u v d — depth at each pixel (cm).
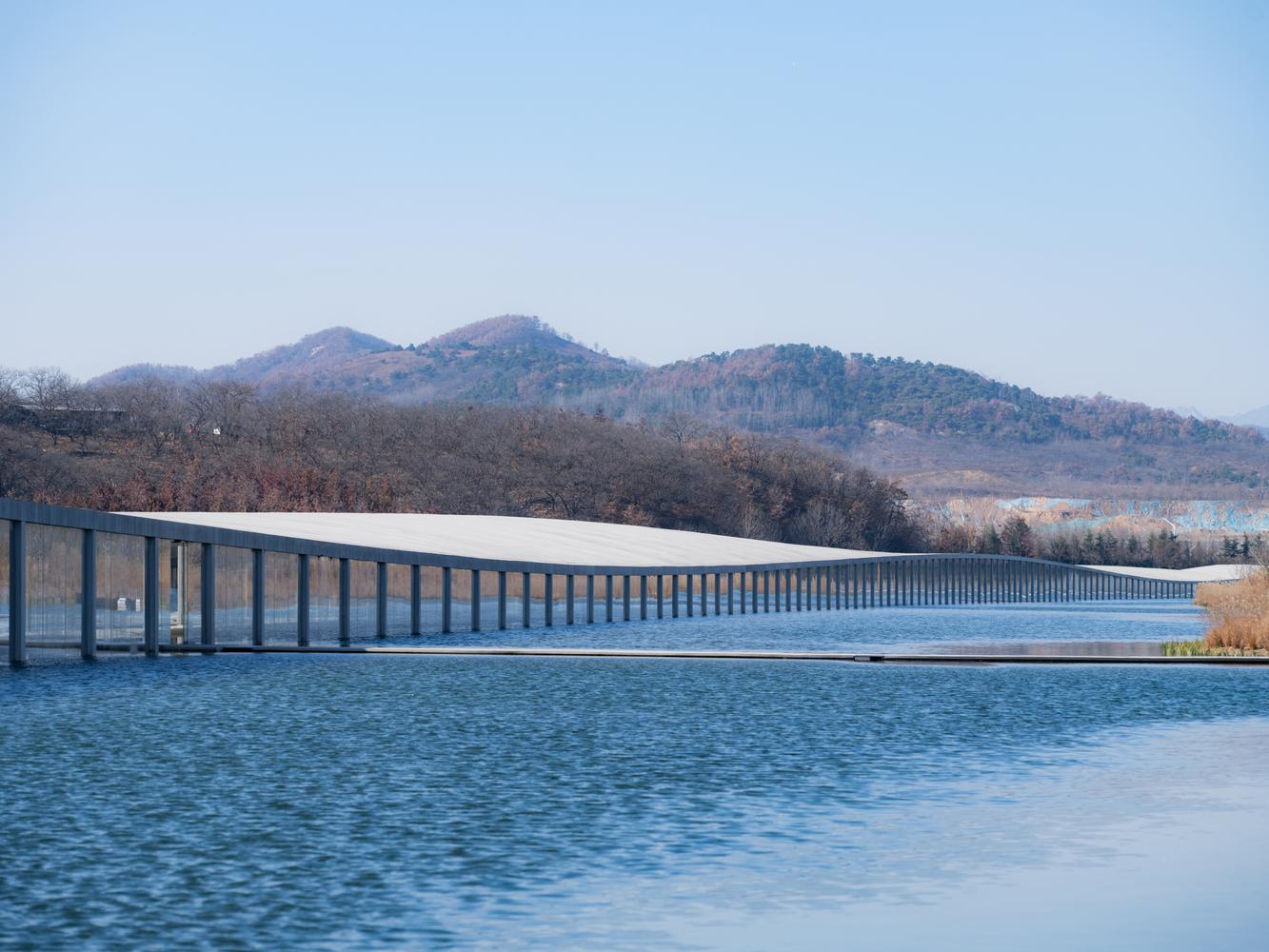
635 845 1694
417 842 1706
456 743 2505
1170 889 1497
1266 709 3066
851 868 1591
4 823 1792
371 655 4691
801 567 10788
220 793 1997
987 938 1331
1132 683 3716
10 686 3394
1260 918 1388
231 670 3944
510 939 1334
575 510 19400
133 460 17025
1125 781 2130
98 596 4184
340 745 2458
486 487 18888
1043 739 2583
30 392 18388
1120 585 18050
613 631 6875
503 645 5566
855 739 2578
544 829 1777
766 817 1853
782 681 3750
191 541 4653
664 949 1304
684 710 3030
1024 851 1669
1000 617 9419
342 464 18612
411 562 6078
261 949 1300
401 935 1345
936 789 2053
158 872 1556
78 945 1305
